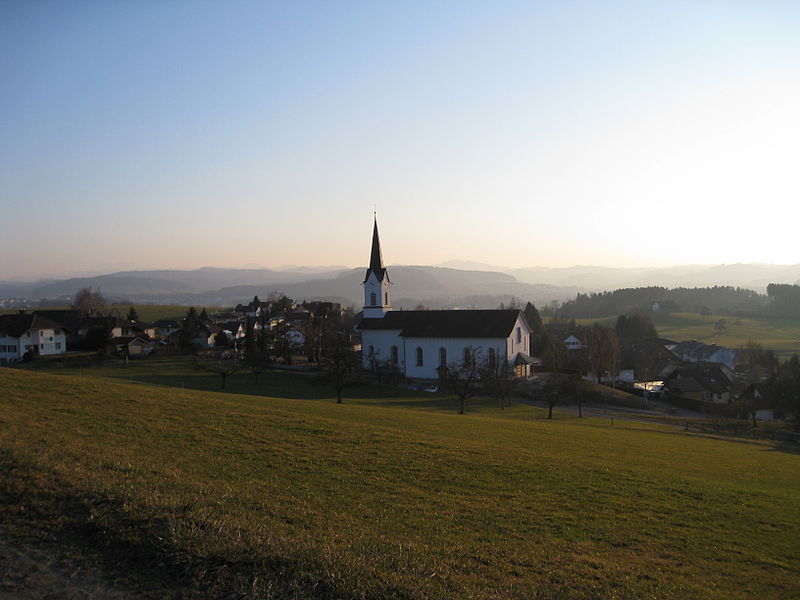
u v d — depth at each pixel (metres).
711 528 22.53
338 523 18.23
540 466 29.92
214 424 33.03
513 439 39.91
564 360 121.12
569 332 173.50
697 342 167.38
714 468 36.47
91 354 107.38
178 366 94.50
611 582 16.23
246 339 126.31
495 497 23.94
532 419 61.53
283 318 173.75
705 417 82.44
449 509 21.69
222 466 24.38
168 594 11.44
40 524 14.14
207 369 87.25
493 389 73.56
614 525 21.80
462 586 13.77
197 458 25.22
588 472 29.72
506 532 19.75
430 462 28.66
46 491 15.80
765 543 21.41
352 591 11.96
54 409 32.28
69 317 143.62
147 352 118.00
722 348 153.38
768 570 18.80
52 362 95.31
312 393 73.00
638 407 83.12
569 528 20.94
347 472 25.59
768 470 37.91
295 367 103.19
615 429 55.22
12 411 30.22
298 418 37.44
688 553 19.66
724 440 54.88
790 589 17.31
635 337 170.12
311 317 159.75
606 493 26.11
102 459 20.84
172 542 13.16
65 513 14.72
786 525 23.73
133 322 143.00
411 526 19.25
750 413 83.75
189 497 17.22
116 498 15.57
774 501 27.64
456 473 27.09
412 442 33.06
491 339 88.50
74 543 13.35
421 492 23.62
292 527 16.59
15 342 106.00
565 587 15.27
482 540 18.67
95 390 39.97
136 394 40.50
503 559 16.89
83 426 28.86
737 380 124.31
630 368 128.62
